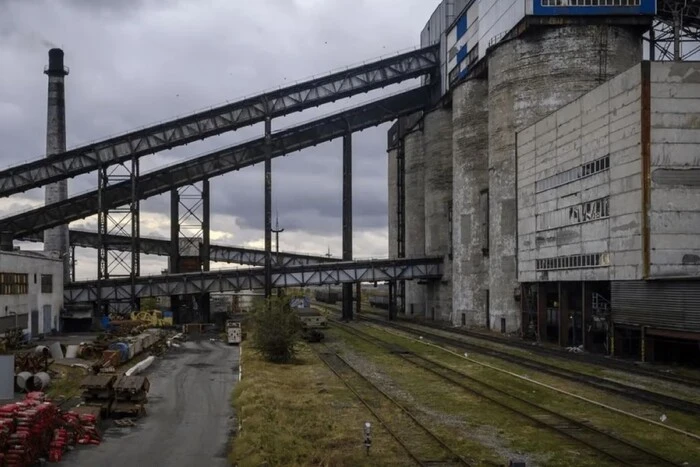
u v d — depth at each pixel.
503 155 55.16
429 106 79.25
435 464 14.36
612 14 51.38
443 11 76.94
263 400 21.75
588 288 38.81
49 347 36.06
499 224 55.38
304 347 41.88
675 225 32.69
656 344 32.62
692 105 33.03
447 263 72.69
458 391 24.47
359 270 69.88
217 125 65.25
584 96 39.22
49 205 64.31
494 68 56.78
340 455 15.06
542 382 26.12
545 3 51.56
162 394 24.22
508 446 15.99
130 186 65.62
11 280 42.91
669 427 17.52
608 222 36.16
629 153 34.09
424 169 82.81
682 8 54.00
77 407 18.98
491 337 49.41
